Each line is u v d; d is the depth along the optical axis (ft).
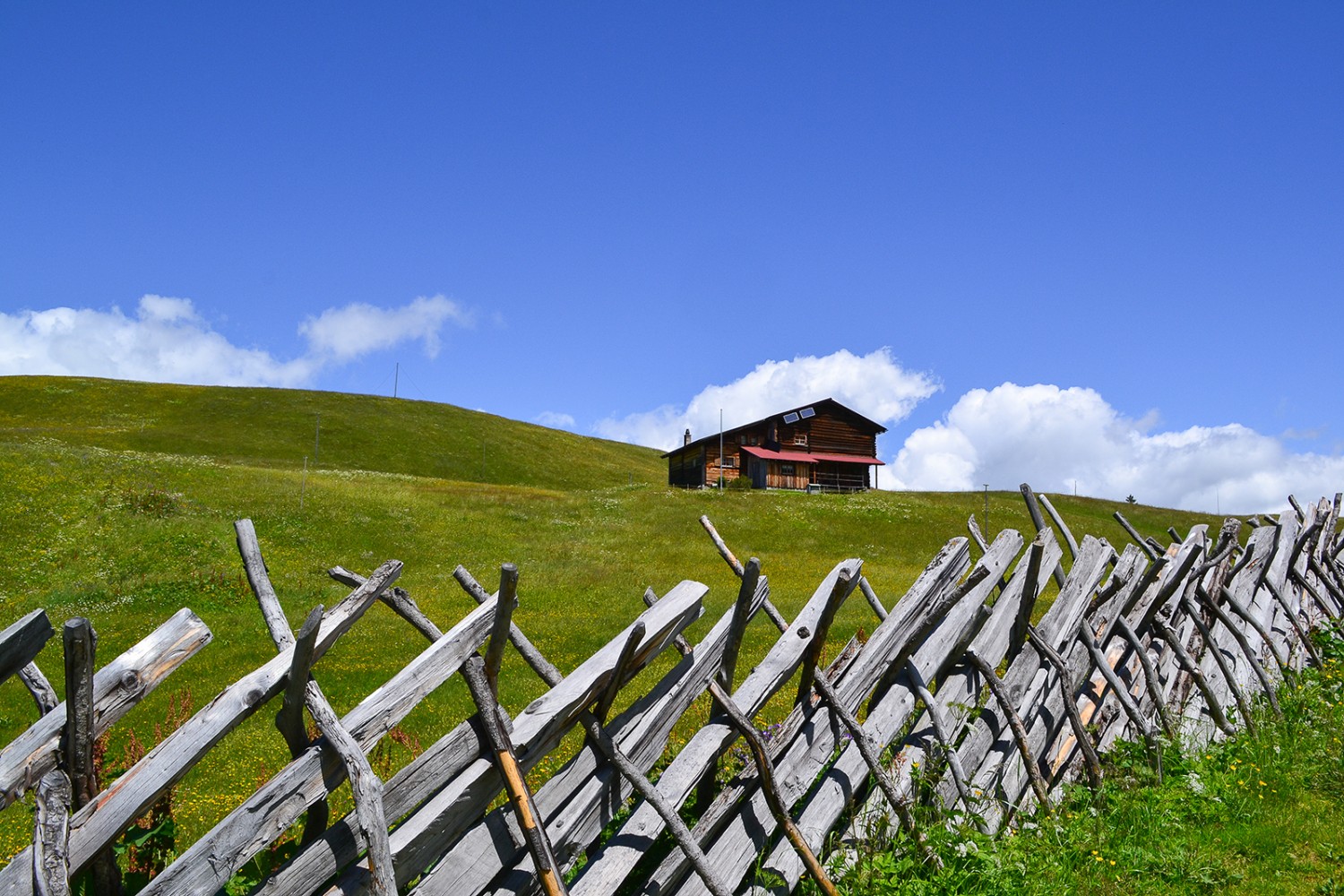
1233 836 20.12
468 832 12.15
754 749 14.73
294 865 10.44
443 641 11.59
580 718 13.07
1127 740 24.63
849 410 224.33
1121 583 24.36
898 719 17.94
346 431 254.68
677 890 14.24
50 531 94.84
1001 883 16.31
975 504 167.22
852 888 15.76
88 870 10.50
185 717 24.71
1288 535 37.68
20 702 50.44
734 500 154.40
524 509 137.69
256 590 11.86
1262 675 28.68
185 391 276.82
